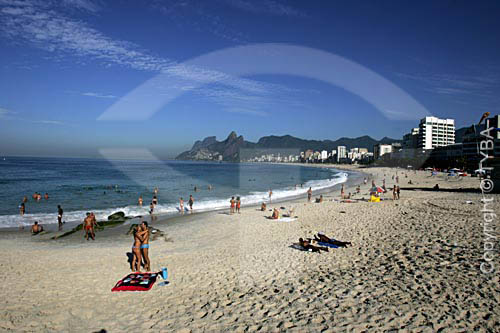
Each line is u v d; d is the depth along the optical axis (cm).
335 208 1906
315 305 517
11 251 1045
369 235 1040
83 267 811
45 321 494
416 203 1822
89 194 3116
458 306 469
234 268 757
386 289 560
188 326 468
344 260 770
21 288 646
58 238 1364
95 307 547
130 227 1563
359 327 432
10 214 2052
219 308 529
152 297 590
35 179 4731
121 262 864
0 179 4703
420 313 458
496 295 493
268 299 557
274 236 1153
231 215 1864
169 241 1188
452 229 1000
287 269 727
